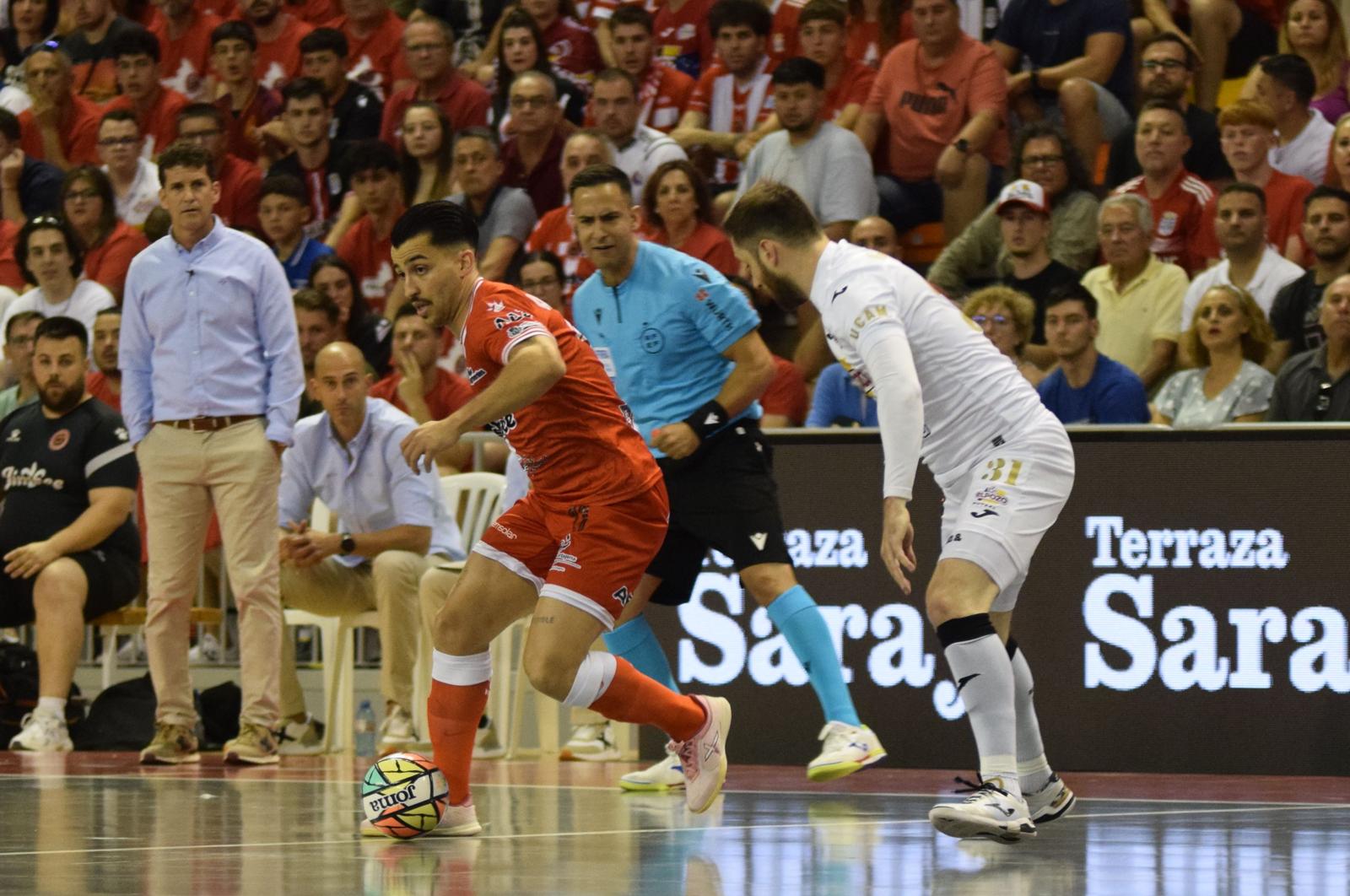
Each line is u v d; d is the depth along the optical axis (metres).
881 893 6.94
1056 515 9.65
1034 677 15.25
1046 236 19.58
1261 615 14.71
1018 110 22.77
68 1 30.44
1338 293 16.16
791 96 21.44
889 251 19.78
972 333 9.85
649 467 9.67
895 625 15.59
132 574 19.11
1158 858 8.34
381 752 17.84
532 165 23.58
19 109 28.88
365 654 21.05
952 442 9.79
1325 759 14.52
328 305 21.27
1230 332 17.39
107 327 21.98
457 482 19.53
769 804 11.68
